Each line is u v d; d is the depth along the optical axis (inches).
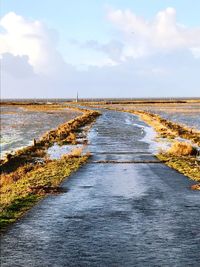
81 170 990.4
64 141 1752.0
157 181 824.9
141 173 935.7
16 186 828.0
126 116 3764.8
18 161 1316.4
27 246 424.2
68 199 655.1
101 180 842.2
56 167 1050.7
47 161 1228.5
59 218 535.5
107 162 1133.7
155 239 443.5
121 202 630.5
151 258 385.4
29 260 384.5
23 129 2768.2
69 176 898.1
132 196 675.4
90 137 1923.0
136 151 1397.6
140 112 4330.7
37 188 746.2
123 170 985.5
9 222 517.0
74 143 1700.3
